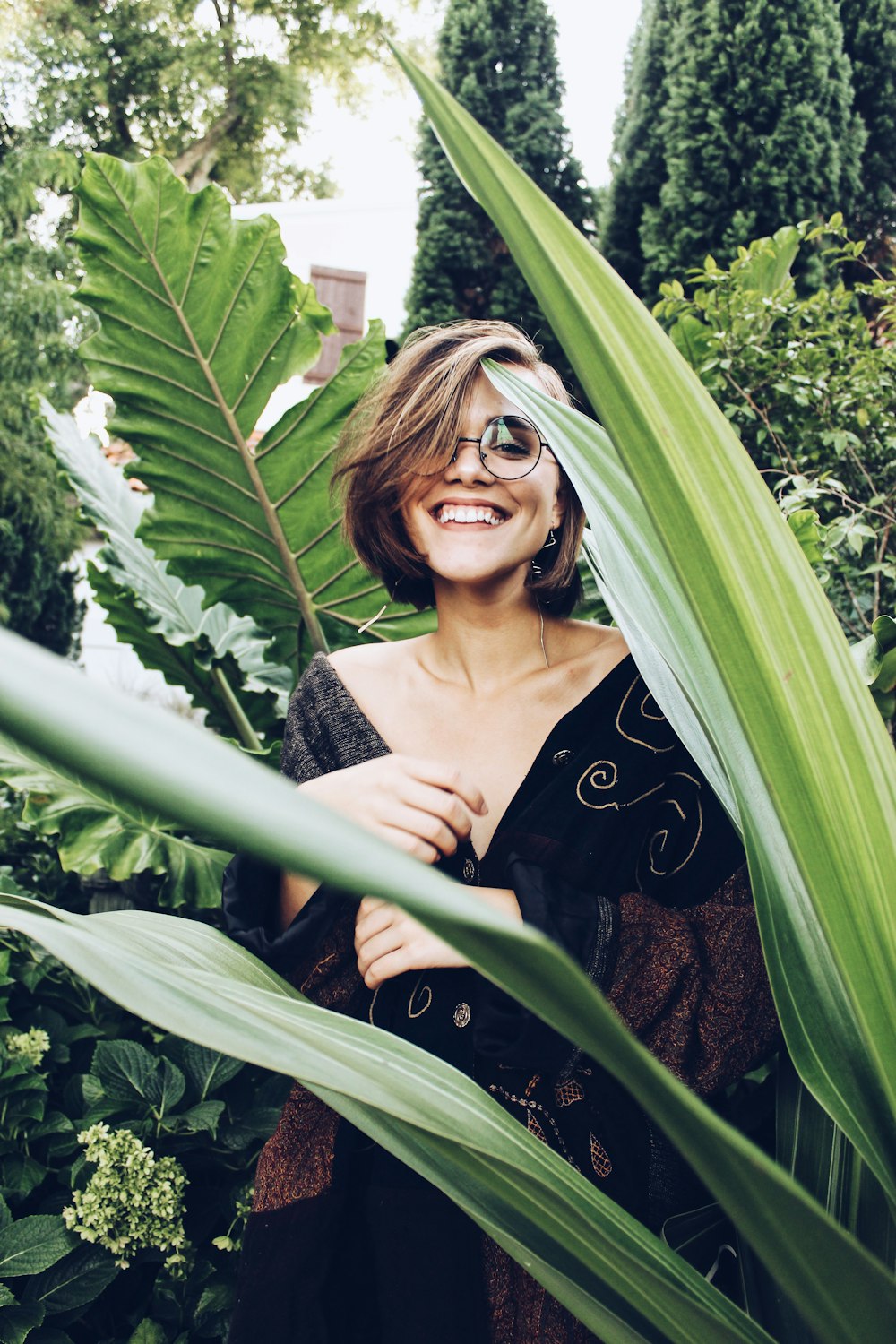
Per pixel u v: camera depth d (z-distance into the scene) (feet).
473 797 2.63
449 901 0.74
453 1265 2.58
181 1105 4.67
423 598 3.48
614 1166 2.60
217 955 1.95
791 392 5.80
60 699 0.56
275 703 6.07
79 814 4.60
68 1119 4.73
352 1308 2.79
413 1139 1.82
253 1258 2.79
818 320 6.30
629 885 2.79
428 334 3.15
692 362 6.23
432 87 1.19
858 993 1.45
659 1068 1.07
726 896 2.75
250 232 4.75
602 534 2.15
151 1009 1.48
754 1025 2.67
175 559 5.58
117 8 38.11
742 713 1.35
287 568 5.63
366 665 3.34
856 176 12.74
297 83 40.45
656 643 1.97
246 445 5.25
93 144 38.86
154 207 4.64
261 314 4.93
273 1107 4.71
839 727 1.34
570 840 2.72
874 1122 1.58
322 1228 2.75
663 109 13.61
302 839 0.64
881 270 12.79
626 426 1.26
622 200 16.02
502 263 20.29
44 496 21.91
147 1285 4.44
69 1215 3.98
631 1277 1.49
